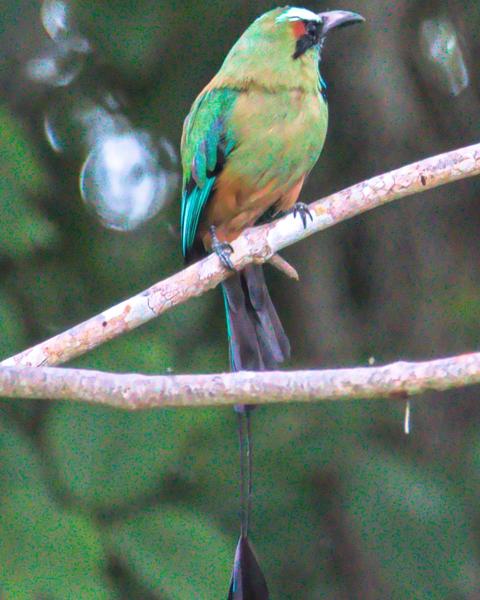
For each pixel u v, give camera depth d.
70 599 9.28
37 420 10.77
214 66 12.85
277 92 10.05
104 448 10.21
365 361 13.29
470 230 13.70
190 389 6.95
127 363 10.73
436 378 6.70
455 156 8.58
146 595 9.97
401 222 13.56
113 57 12.12
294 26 10.20
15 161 11.08
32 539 9.54
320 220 8.83
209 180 10.26
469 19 13.40
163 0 12.04
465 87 13.63
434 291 13.44
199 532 10.13
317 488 12.15
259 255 8.85
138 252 12.84
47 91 13.02
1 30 12.50
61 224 12.95
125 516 10.17
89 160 13.16
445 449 13.09
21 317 11.46
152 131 13.16
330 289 13.52
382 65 13.03
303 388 6.84
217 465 11.48
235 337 9.59
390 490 11.84
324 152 13.50
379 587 11.98
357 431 12.16
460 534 11.94
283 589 12.20
